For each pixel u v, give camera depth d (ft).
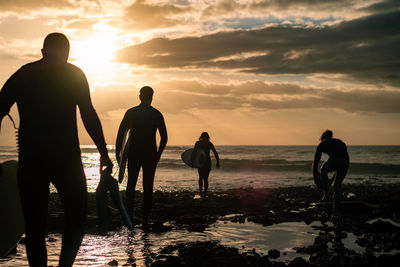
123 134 21.18
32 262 9.99
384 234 20.70
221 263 14.06
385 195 38.17
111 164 11.53
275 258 15.60
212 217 26.71
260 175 85.05
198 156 42.04
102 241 18.78
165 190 50.37
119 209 11.49
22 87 10.18
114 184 11.51
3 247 11.43
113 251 16.69
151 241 18.88
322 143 29.12
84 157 196.65
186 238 19.65
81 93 10.71
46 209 10.23
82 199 10.43
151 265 14.12
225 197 36.96
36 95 10.16
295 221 25.49
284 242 18.83
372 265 14.17
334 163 28.37
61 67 10.60
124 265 14.28
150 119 21.27
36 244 10.03
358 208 29.60
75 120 10.68
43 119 10.09
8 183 11.62
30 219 10.02
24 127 10.07
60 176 10.12
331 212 29.14
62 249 10.27
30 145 9.96
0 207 11.47
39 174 10.00
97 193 11.48
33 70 10.39
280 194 40.45
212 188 54.29
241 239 19.53
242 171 98.58
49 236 20.22
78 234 10.36
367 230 22.03
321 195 39.22
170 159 158.71
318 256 15.29
